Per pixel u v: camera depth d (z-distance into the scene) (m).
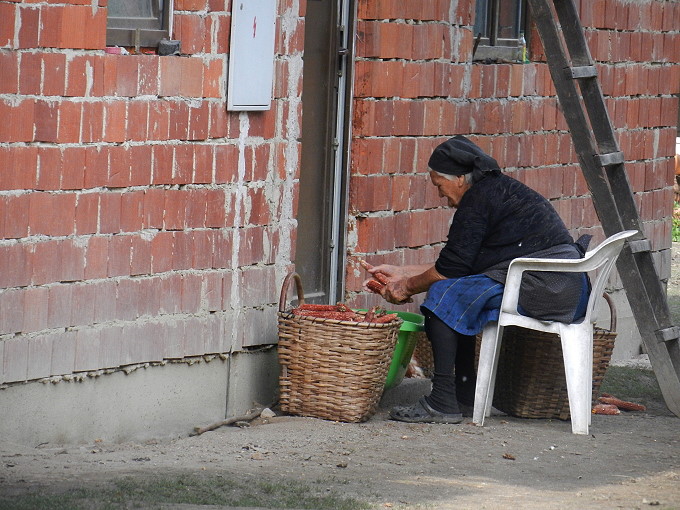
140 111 16.33
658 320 20.47
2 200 14.85
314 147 20.00
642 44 26.55
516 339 19.22
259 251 18.47
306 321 17.91
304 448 16.36
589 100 20.19
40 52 15.04
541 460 16.27
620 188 20.25
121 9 16.42
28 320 15.33
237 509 12.45
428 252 21.72
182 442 16.72
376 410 19.22
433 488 14.20
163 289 17.03
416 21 20.80
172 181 16.92
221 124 17.47
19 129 14.93
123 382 16.73
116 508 12.25
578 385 18.22
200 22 17.02
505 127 23.05
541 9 20.02
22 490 12.84
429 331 18.44
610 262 18.17
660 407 21.91
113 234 16.23
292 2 18.45
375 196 20.38
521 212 18.14
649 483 15.11
